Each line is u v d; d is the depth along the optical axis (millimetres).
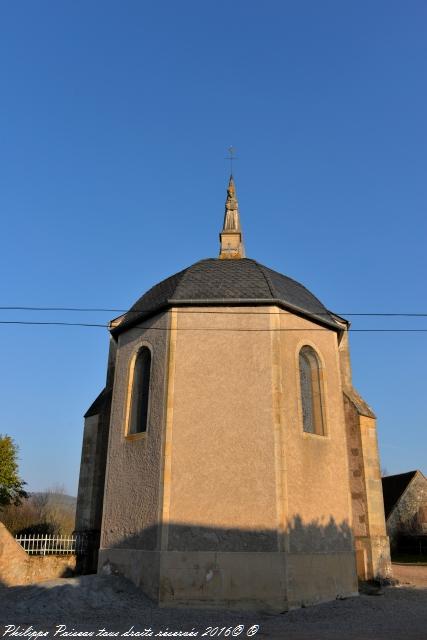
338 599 13898
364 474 18109
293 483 13883
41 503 46250
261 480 13562
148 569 13289
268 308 15102
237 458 13812
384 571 17281
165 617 11523
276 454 13734
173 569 12953
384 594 15211
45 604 12141
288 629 10492
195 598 12703
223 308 15203
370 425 18922
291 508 13594
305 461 14422
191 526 13312
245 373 14547
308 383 16000
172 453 13945
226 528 13258
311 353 16109
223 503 13469
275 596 12617
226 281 15992
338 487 15164
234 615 11938
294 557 13164
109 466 15711
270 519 13227
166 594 12727
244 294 15352
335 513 14773
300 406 14867
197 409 14305
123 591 13258
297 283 18328
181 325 15148
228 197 23047
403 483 42438
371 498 17938
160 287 17344
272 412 14102
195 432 14102
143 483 14305
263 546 13047
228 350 14805
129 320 16656
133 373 16219
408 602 13844
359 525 17672
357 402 19250
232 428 14070
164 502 13492
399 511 40469
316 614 12047
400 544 39438
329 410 15773
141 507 14117
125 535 14336
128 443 15281
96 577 13938
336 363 16703
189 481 13695
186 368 14719
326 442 15266
